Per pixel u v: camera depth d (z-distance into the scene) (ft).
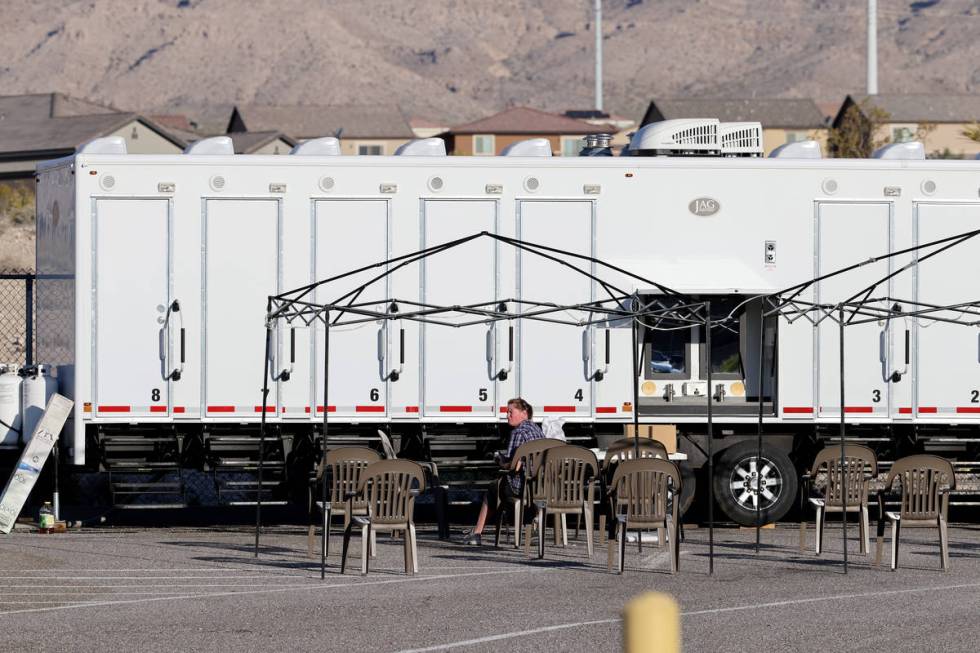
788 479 207.51
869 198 209.26
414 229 204.33
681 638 125.49
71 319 200.54
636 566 169.27
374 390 203.21
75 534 194.90
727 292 203.41
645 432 205.26
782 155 212.23
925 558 177.37
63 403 197.57
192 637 126.00
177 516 218.38
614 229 206.69
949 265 210.18
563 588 152.66
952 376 209.97
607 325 205.77
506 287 205.46
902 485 166.71
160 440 202.69
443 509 193.06
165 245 200.23
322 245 203.00
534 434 186.09
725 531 206.80
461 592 149.59
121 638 125.39
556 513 183.01
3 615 135.85
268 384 201.16
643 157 208.95
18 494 195.21
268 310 176.45
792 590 151.64
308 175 202.80
